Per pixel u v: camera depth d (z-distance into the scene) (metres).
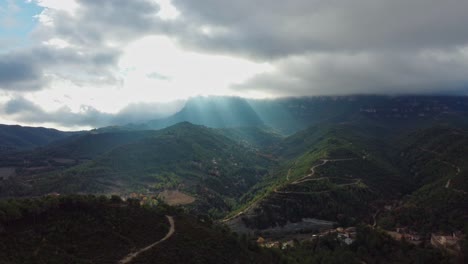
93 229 167.25
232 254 194.88
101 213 180.12
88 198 185.25
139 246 169.88
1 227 144.50
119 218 182.75
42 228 155.12
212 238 198.00
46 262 138.75
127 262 154.88
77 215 171.38
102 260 151.62
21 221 153.12
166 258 165.88
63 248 150.25
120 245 164.75
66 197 175.88
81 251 152.75
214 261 180.38
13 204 154.25
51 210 166.38
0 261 130.75
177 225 199.62
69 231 159.88
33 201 163.88
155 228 188.75
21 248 140.75
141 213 196.75
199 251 181.62
